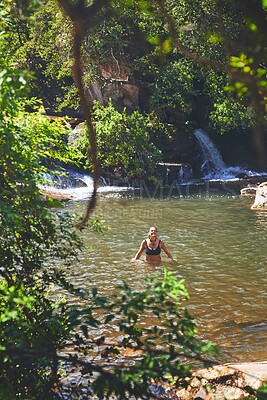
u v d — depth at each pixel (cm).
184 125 3681
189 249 1750
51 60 3562
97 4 329
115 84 3531
